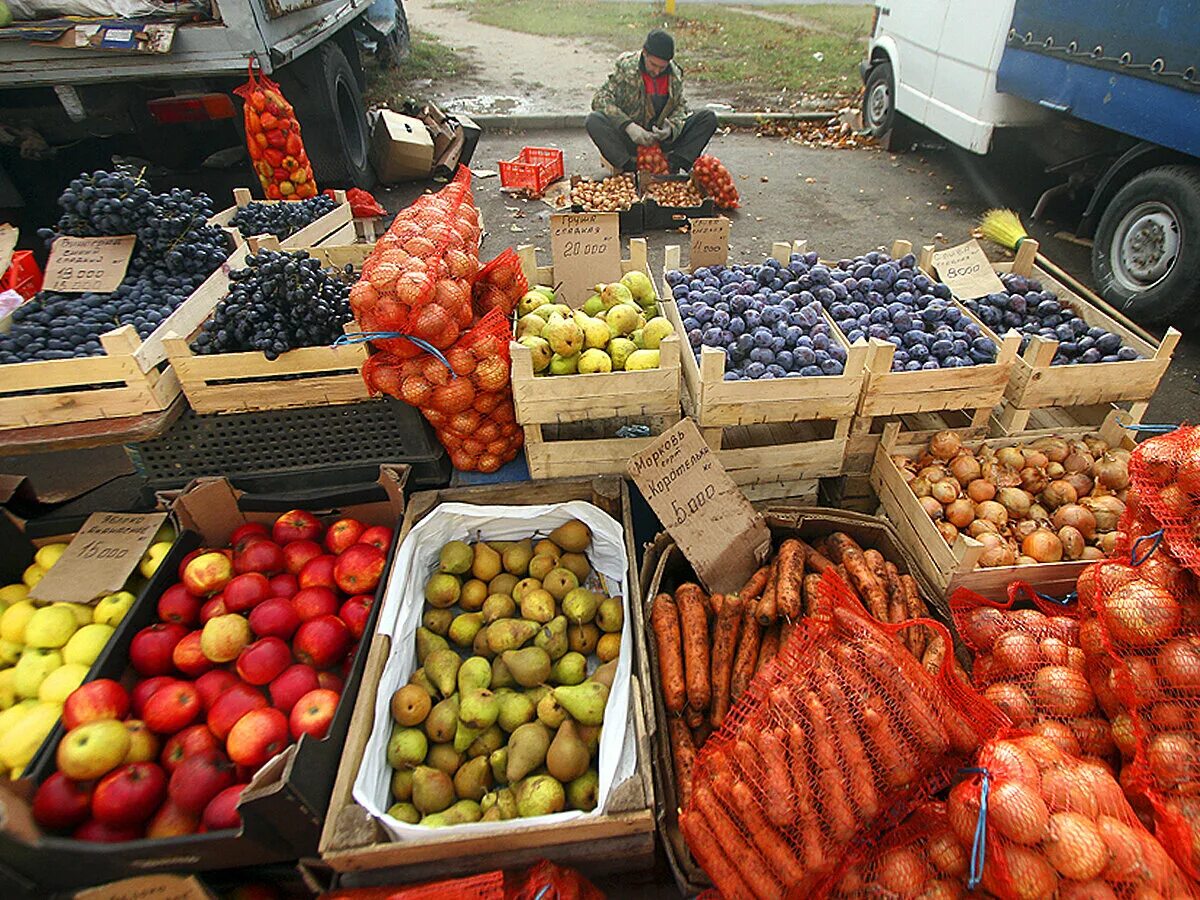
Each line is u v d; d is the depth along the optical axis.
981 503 2.79
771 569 2.62
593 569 2.75
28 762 2.06
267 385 2.75
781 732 1.74
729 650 2.39
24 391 2.65
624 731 2.02
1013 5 6.21
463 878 1.77
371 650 2.18
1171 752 1.69
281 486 3.02
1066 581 2.48
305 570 2.53
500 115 10.52
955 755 1.78
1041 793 1.55
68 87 5.89
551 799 1.96
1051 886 1.46
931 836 1.69
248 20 5.38
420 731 2.16
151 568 2.61
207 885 1.81
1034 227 7.02
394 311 2.45
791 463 2.92
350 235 4.86
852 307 3.22
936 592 2.58
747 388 2.66
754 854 1.69
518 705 2.19
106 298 3.15
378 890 1.78
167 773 2.01
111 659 2.22
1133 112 5.19
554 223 3.46
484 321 2.73
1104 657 1.96
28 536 2.79
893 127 8.88
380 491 2.79
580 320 2.86
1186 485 1.84
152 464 2.96
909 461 3.00
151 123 7.03
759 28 17.19
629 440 2.80
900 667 1.79
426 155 7.79
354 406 2.88
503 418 2.89
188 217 3.36
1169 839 1.61
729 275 3.40
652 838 1.91
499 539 2.76
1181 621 1.81
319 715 2.01
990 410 2.94
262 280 2.66
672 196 7.27
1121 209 5.26
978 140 6.87
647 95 7.42
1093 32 5.39
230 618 2.27
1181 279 4.79
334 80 6.94
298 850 1.82
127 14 5.38
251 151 5.89
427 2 21.44
